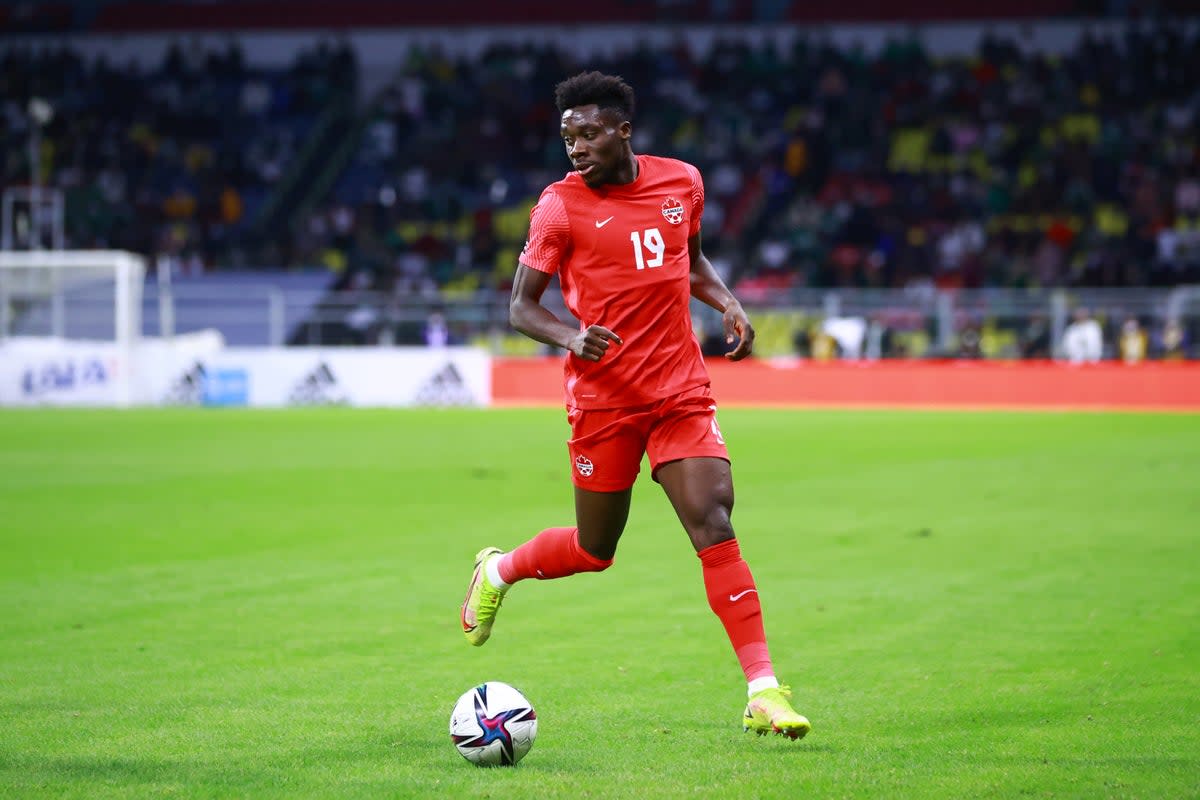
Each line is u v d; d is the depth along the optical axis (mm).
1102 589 29688
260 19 158250
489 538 38000
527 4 155875
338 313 109562
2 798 15508
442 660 23453
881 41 150750
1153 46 141125
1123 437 72000
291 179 143000
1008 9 148000
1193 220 128000
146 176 142250
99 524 40844
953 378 99875
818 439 71062
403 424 83250
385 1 157875
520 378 103250
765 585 30453
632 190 18641
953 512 42812
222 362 105688
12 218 136500
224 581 31391
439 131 145750
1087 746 17641
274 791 15781
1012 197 130000
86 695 20953
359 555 35156
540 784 15945
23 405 104438
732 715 19703
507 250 134250
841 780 16000
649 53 147750
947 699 20453
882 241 127375
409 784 16000
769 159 138250
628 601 28812
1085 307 100375
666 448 18453
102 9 159000
